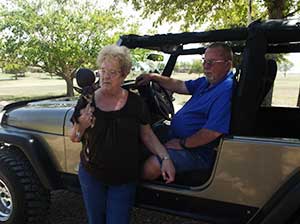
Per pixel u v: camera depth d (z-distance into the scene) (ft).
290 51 9.18
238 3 26.53
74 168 10.04
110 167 7.50
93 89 7.70
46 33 50.60
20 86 79.77
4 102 48.91
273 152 7.05
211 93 8.39
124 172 7.58
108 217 7.84
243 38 8.65
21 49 50.65
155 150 8.15
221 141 7.59
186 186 8.29
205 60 8.54
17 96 57.62
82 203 13.15
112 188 7.73
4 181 10.68
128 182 7.70
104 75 7.34
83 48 50.42
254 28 7.58
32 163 10.34
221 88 8.21
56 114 10.28
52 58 51.06
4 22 50.16
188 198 8.21
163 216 12.28
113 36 50.96
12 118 11.37
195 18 27.40
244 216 7.60
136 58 10.74
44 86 79.25
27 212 10.60
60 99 12.41
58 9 51.34
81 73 7.73
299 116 9.96
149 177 8.53
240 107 7.55
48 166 10.39
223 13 27.58
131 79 10.78
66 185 10.43
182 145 8.46
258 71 7.52
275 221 6.86
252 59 7.52
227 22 28.17
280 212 6.81
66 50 49.65
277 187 7.09
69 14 50.88
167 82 10.55
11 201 10.66
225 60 8.39
